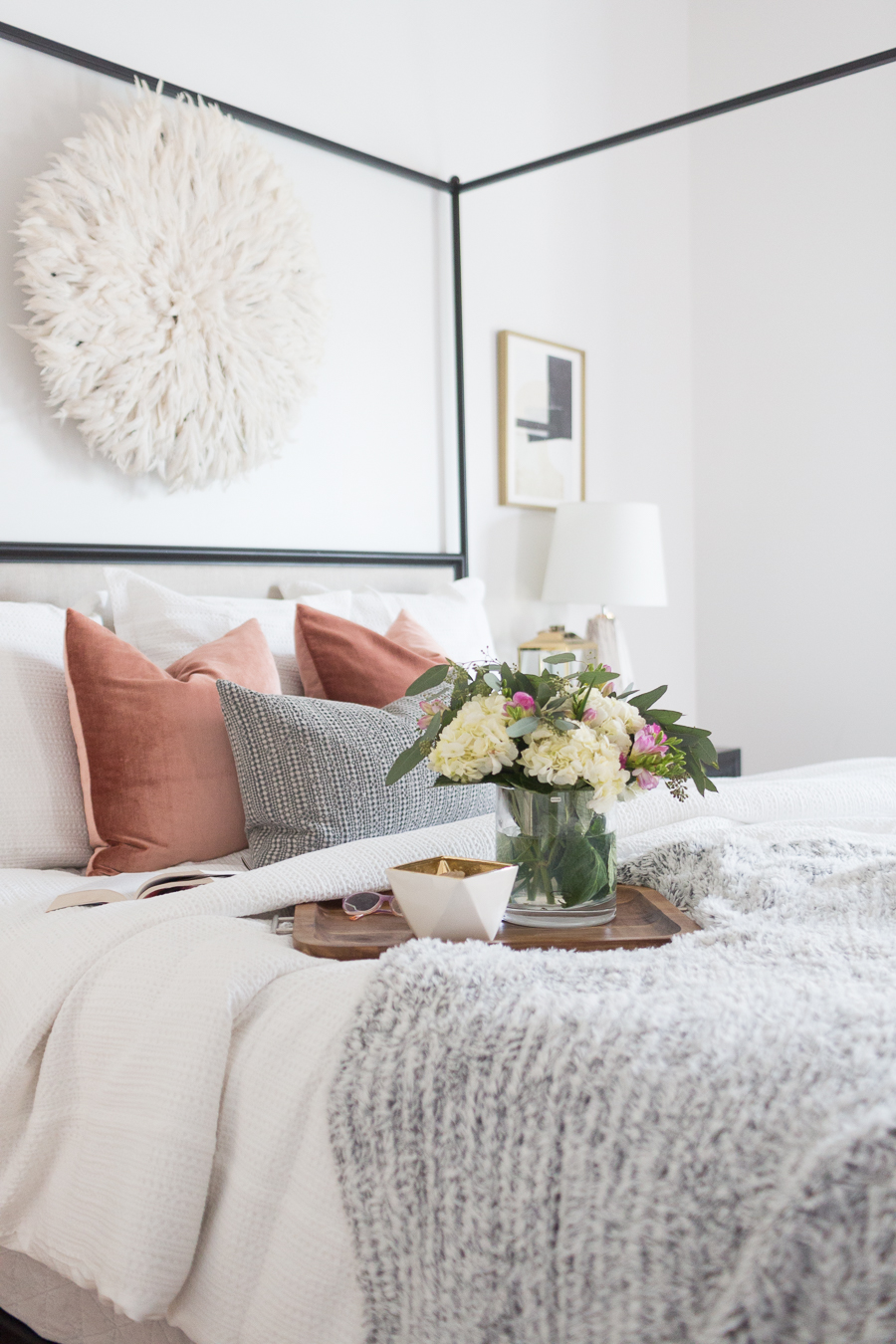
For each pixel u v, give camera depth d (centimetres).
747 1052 81
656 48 378
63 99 215
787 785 184
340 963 112
